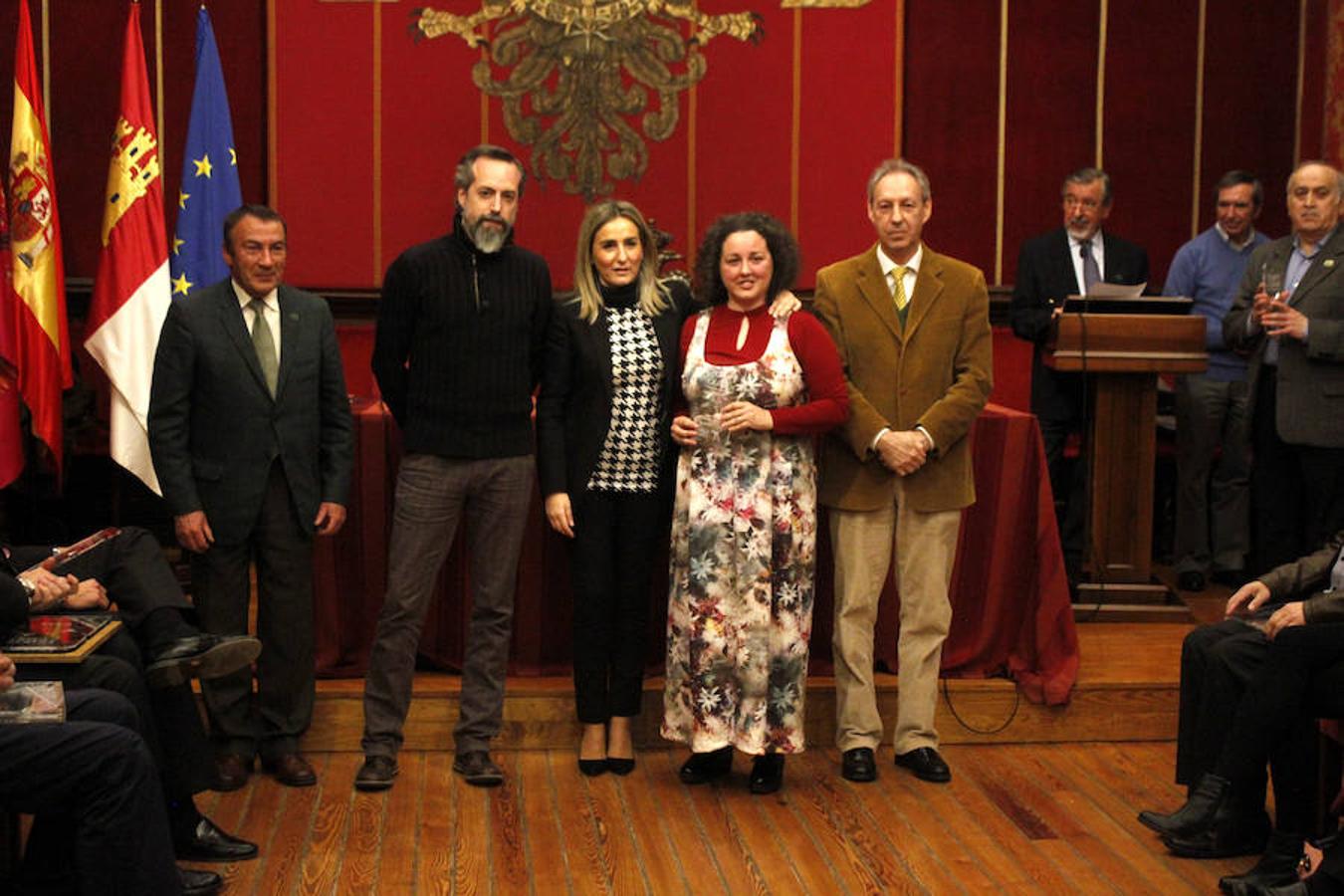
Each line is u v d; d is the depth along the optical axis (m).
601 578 4.54
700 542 4.37
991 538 5.00
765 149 7.47
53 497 6.28
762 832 4.18
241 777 4.46
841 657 4.62
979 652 5.03
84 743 3.15
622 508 4.52
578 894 3.76
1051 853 4.06
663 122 7.41
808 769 4.71
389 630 4.49
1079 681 4.95
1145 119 7.54
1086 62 7.51
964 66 7.51
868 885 3.84
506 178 4.30
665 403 4.48
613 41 7.35
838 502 4.54
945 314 4.50
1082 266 6.19
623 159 7.41
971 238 7.59
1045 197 7.58
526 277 4.43
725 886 3.82
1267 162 7.56
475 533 4.52
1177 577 6.33
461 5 7.29
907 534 4.57
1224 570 6.27
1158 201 7.57
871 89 7.48
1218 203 6.26
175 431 4.36
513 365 4.41
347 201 7.33
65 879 3.42
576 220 7.42
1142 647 5.32
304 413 4.45
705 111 7.43
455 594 4.96
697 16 7.39
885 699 4.94
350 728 4.79
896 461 4.42
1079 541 5.86
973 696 4.95
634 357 4.44
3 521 6.06
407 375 4.48
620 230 4.44
